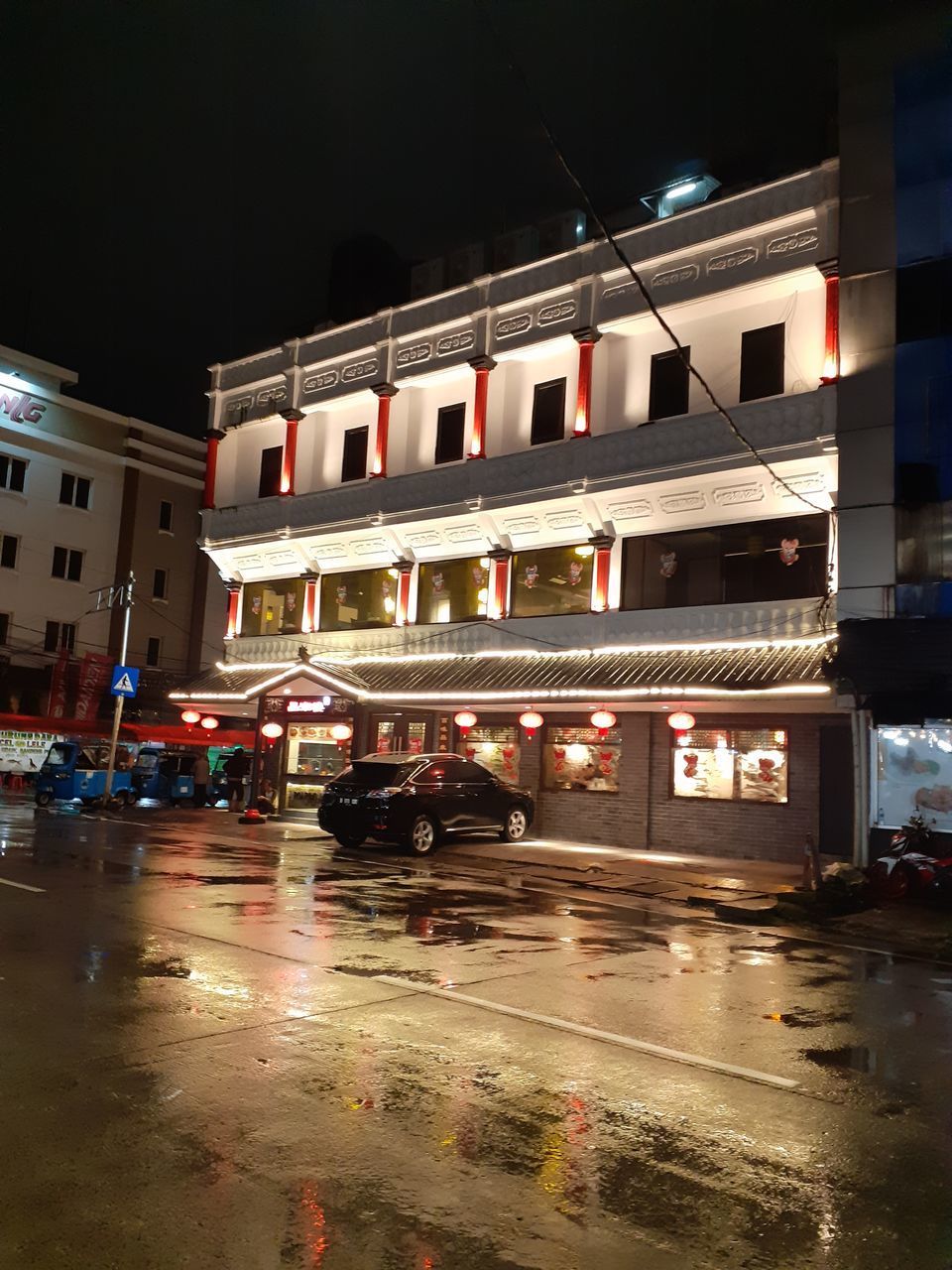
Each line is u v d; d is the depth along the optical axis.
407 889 13.99
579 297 21.14
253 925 10.42
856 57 17.61
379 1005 7.44
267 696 26.30
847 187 17.44
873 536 16.39
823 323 18.09
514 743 22.70
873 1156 5.05
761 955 10.52
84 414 39.16
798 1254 4.00
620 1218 4.23
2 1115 5.05
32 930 9.52
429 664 23.42
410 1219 4.13
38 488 37.62
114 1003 7.11
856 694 15.65
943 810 15.43
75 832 19.58
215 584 43.31
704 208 19.36
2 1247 3.79
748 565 19.03
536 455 21.42
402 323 24.81
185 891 12.52
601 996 8.09
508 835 20.58
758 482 18.48
